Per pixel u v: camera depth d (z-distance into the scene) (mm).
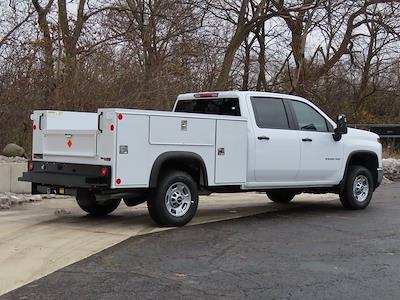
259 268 6270
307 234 8266
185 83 17891
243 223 9133
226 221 9312
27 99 13680
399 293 5410
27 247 7078
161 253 6891
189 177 8641
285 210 10781
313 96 28859
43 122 8898
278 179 9680
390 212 10602
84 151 8094
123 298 5156
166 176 8422
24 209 10141
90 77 15023
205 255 6828
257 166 9305
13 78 13578
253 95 9547
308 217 9891
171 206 8531
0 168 11078
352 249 7277
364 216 10078
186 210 8656
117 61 15883
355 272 6148
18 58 13859
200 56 20438
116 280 5719
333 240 7848
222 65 22141
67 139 8398
